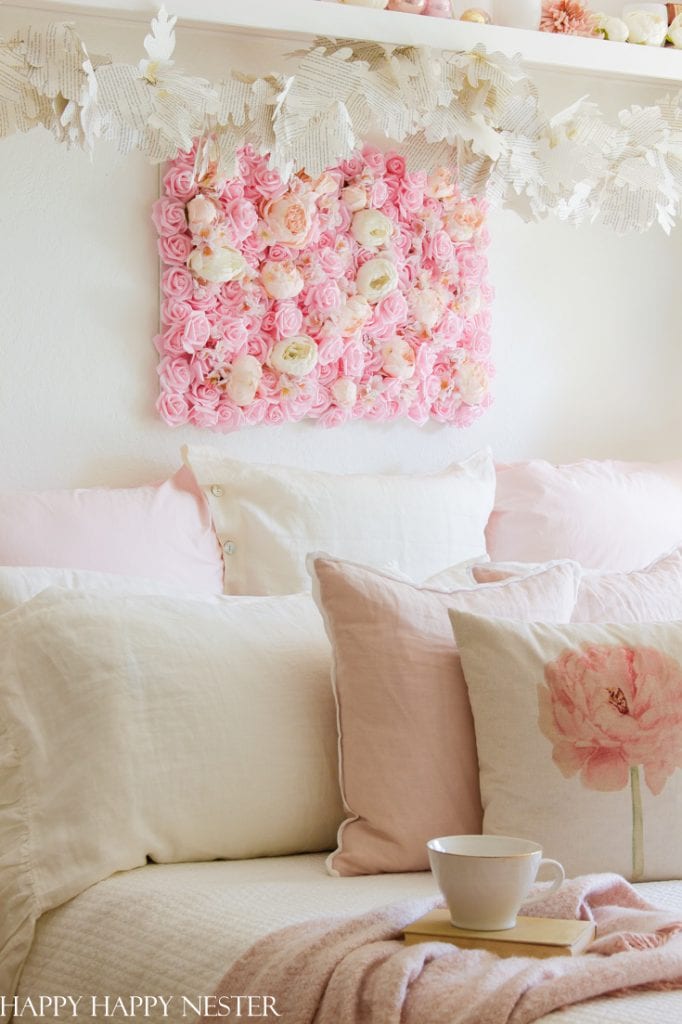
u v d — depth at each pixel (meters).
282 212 2.35
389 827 1.63
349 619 1.70
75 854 1.59
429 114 2.13
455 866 1.24
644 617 1.92
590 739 1.61
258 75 2.38
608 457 2.85
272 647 1.78
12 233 2.22
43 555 2.05
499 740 1.63
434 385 2.59
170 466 2.36
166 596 1.82
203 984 1.31
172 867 1.63
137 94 1.91
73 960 1.50
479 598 1.79
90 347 2.29
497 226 2.69
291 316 2.40
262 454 2.44
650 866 1.61
